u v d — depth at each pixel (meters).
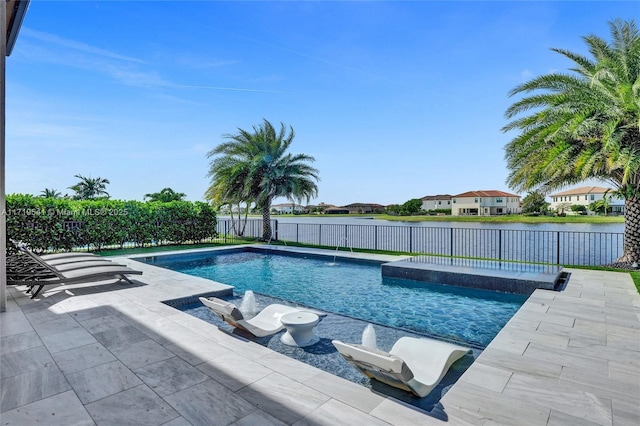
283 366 3.13
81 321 4.39
